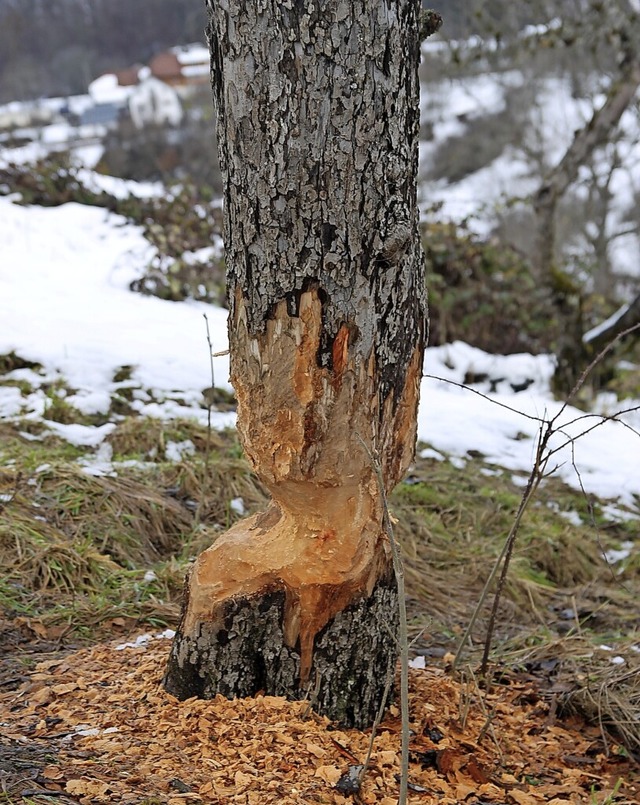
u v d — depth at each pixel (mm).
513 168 20750
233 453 5266
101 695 2730
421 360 2541
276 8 2131
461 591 4469
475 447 6523
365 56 2170
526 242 17125
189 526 4492
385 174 2258
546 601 4574
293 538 2561
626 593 4762
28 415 5484
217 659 2594
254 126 2211
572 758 2836
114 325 7266
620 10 8328
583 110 17906
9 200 10695
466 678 3275
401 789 1928
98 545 4086
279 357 2334
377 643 2602
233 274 2387
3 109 21516
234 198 2309
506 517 5426
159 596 3766
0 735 2416
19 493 4266
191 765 2303
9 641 3273
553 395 8766
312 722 2508
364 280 2289
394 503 5191
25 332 6586
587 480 6312
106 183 11750
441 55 10930
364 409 2385
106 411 5750
